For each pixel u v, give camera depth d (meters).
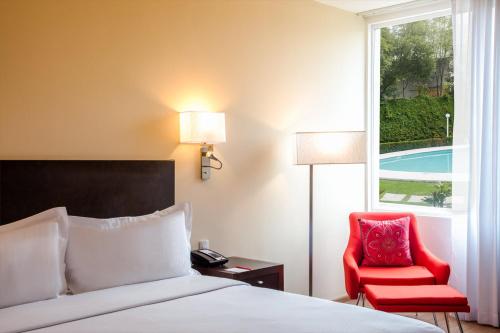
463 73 4.59
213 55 4.14
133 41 3.68
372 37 5.46
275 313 2.59
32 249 2.73
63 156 3.36
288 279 4.74
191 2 4.00
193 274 3.45
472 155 4.54
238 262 3.98
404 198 5.35
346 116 5.25
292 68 4.73
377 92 5.46
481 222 4.48
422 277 4.22
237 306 2.70
